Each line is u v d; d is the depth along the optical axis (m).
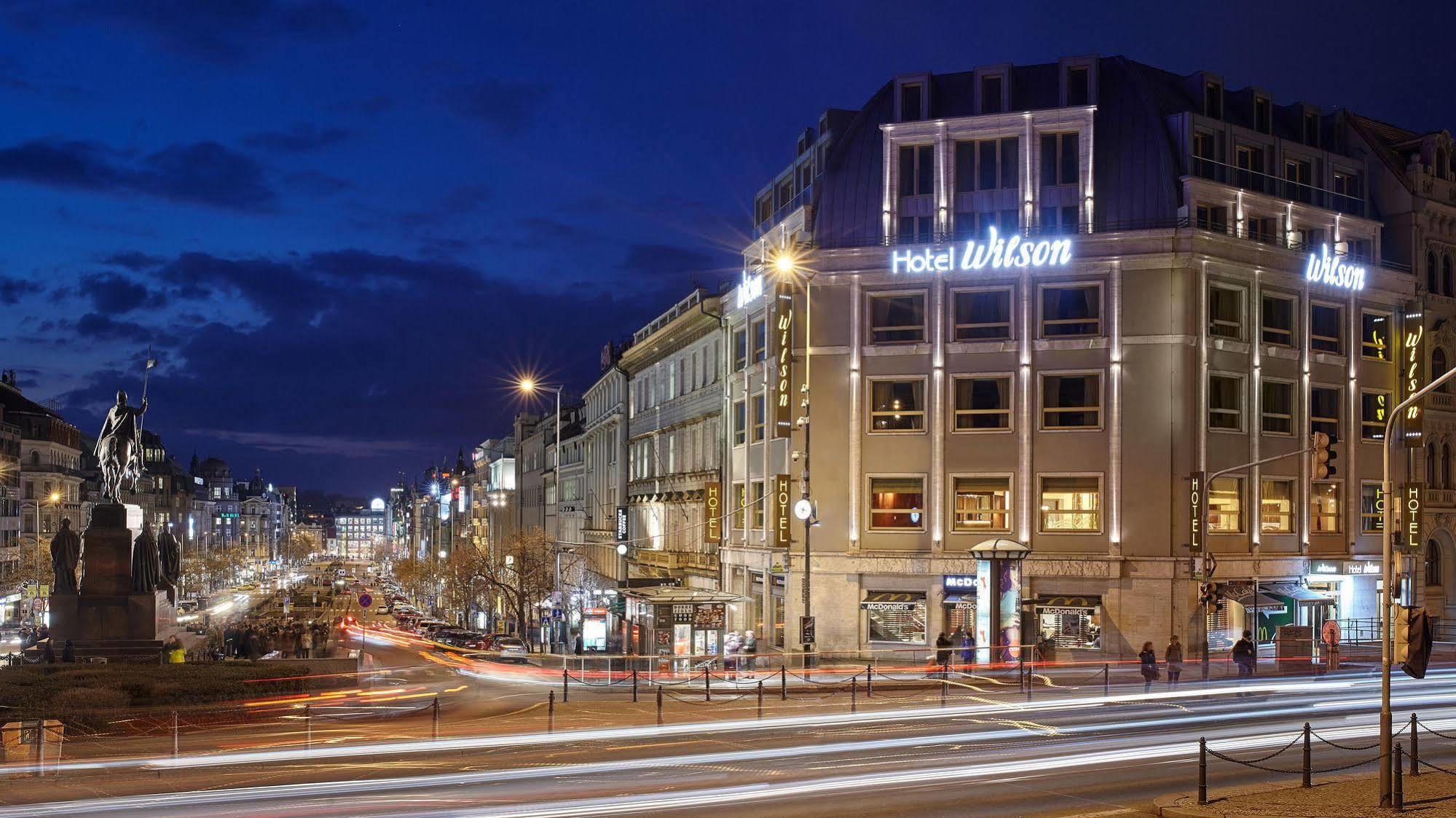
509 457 164.50
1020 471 47.88
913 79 51.38
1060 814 20.05
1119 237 47.09
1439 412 57.28
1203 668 43.50
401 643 86.88
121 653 47.72
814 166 55.84
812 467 50.22
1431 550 58.50
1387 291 54.38
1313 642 45.09
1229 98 53.44
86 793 22.25
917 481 49.22
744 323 57.97
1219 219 49.19
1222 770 24.41
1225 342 48.22
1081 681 41.81
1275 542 49.94
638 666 54.31
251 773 24.55
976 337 48.84
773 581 52.88
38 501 138.88
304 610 160.75
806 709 35.44
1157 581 46.34
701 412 64.75
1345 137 58.25
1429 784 21.89
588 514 99.88
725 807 20.41
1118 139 49.09
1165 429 46.72
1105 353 47.41
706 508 62.00
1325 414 52.34
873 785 22.58
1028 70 51.03
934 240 49.53
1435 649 52.19
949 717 33.41
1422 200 56.22
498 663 63.09
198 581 160.50
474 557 105.06
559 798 21.23
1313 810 19.50
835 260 50.06
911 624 48.78
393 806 20.52
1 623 109.62
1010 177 49.59
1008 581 44.38
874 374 49.69
